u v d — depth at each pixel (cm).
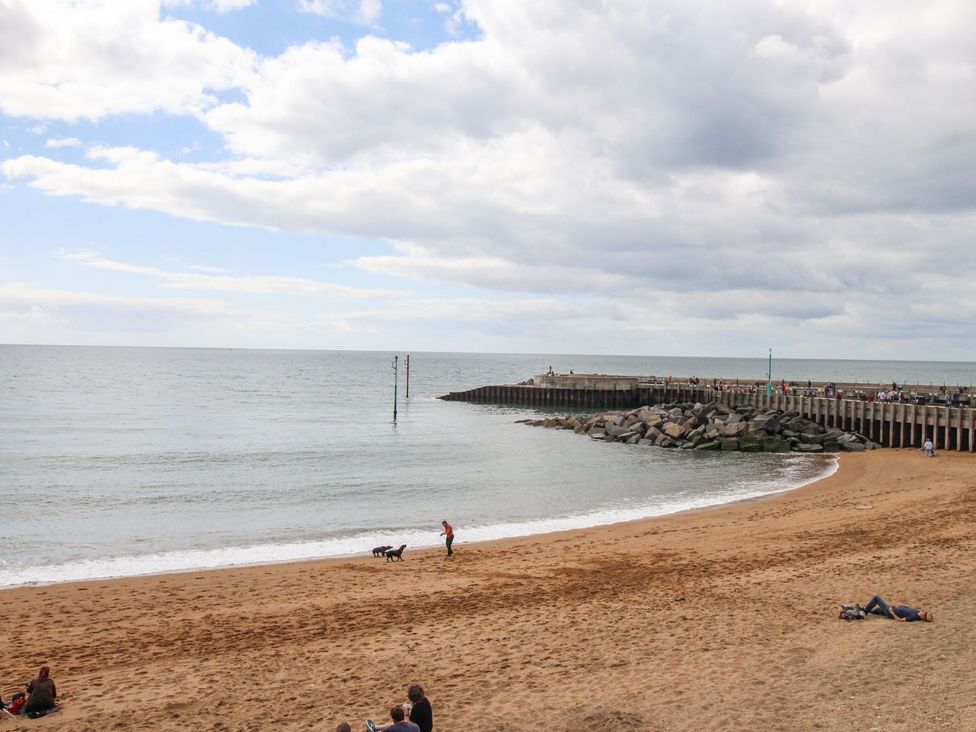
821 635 1644
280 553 3034
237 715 1352
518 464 5569
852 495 3997
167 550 3081
